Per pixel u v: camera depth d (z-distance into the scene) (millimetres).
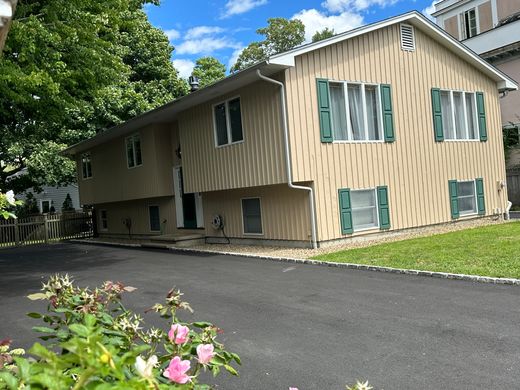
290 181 10680
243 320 5633
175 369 1600
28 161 23141
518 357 3992
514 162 20156
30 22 9828
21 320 6332
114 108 22938
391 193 12359
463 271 7113
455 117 14102
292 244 11641
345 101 11680
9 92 10672
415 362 4035
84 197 22141
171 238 14406
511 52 20250
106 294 2703
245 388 3711
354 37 11828
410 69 12953
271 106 11062
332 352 4398
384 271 7934
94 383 1283
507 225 12352
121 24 13625
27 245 20781
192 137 13898
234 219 13477
